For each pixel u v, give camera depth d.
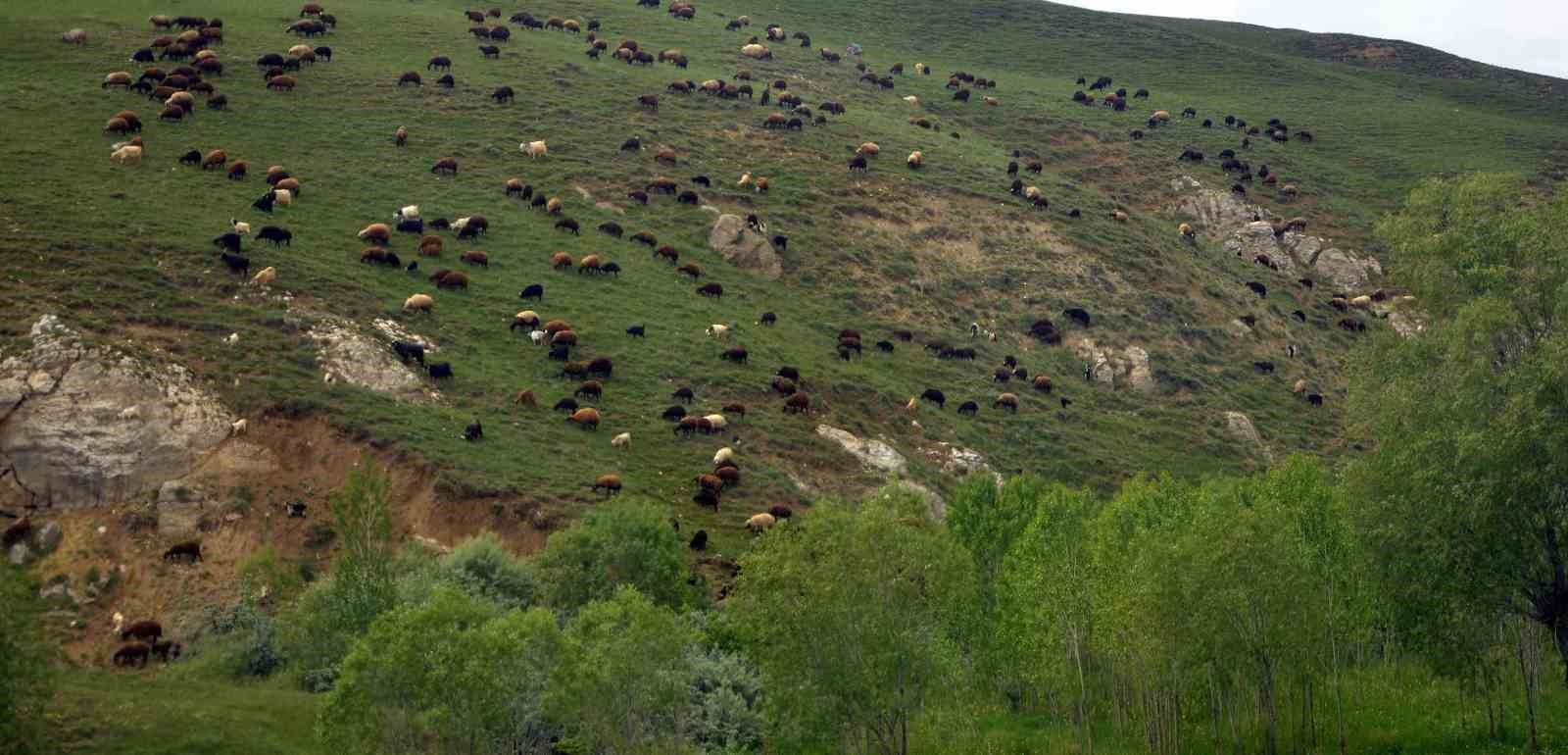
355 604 48.16
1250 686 47.12
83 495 59.41
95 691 40.16
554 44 135.62
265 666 49.59
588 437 72.06
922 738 48.00
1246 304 111.94
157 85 102.25
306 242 84.12
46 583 55.22
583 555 55.03
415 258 86.88
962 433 84.62
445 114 110.88
